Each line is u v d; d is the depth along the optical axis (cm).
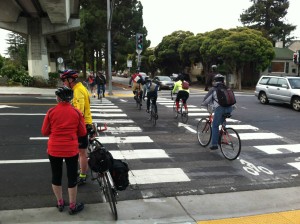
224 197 572
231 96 783
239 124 1261
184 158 796
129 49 4334
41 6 2756
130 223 469
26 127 1098
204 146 907
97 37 4222
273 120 1361
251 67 4397
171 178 659
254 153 852
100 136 1009
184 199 561
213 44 3988
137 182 633
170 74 5488
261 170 720
